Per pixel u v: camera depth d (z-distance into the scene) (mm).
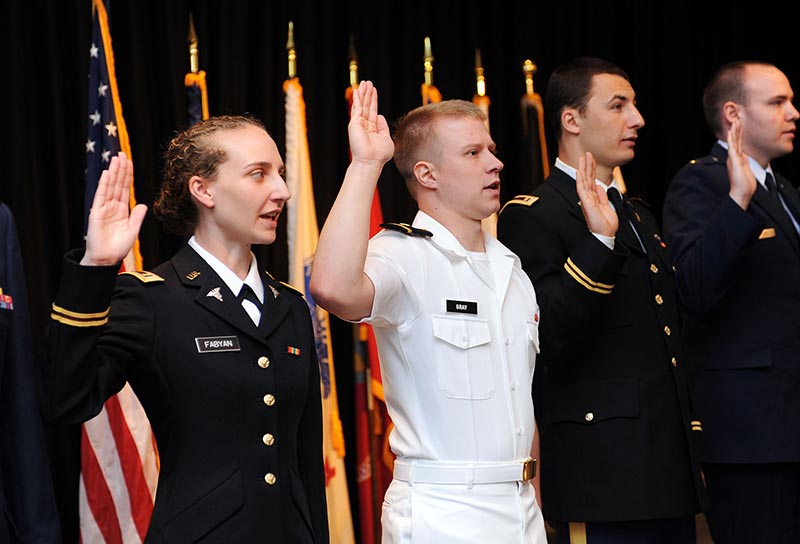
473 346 3053
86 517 4242
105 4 4637
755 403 4090
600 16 5848
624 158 3939
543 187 3895
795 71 6070
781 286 4168
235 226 2814
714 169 4289
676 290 4035
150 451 4359
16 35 4703
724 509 4191
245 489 2656
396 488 3047
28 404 2811
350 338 5270
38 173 4738
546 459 3705
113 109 4555
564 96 3969
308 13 5273
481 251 3271
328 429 4766
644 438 3568
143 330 2674
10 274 2855
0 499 2740
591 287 3387
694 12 6012
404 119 3391
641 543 3613
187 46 4996
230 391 2689
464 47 5617
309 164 4973
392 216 5301
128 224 2602
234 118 2934
